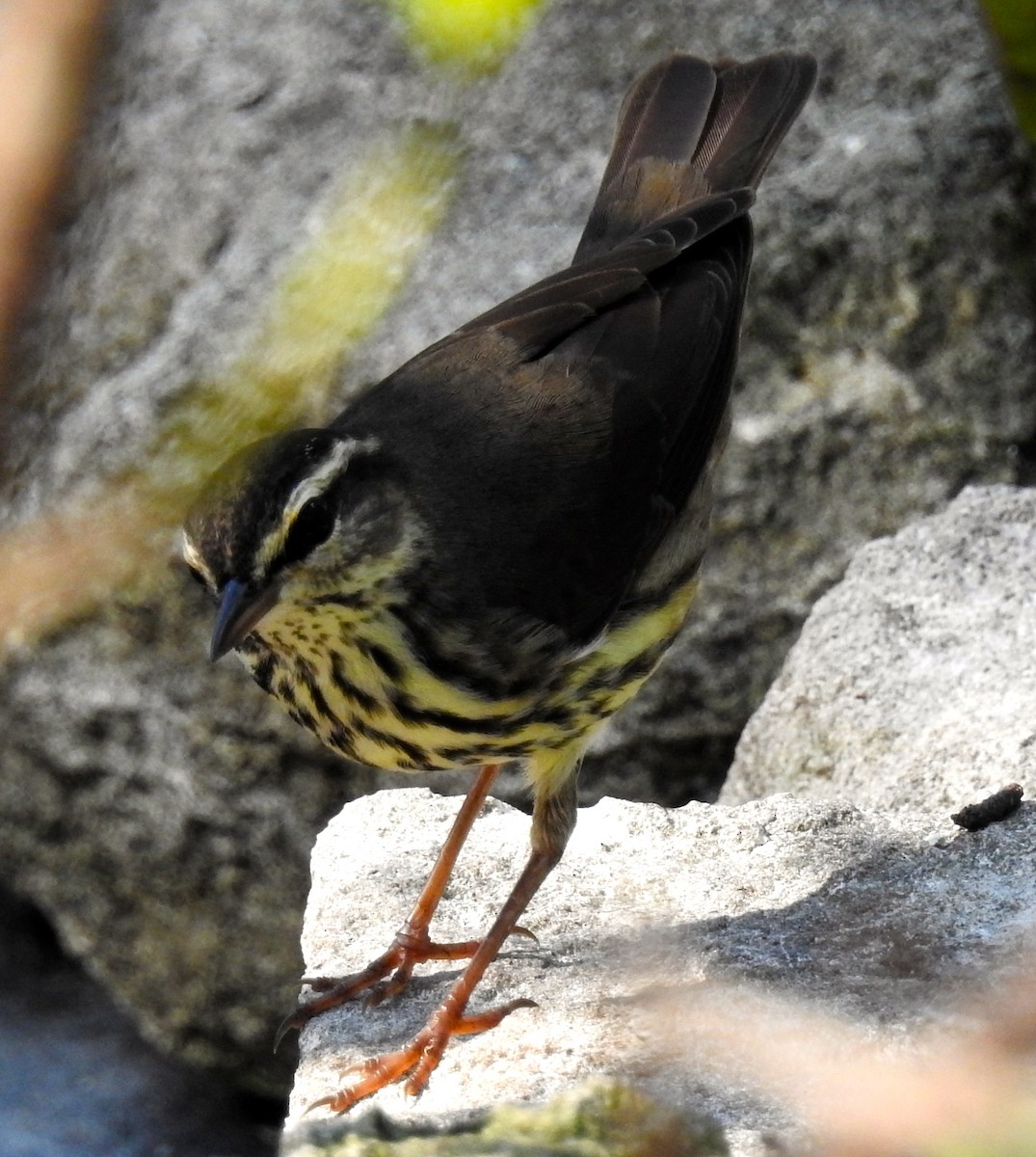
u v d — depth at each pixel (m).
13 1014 16.06
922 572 12.21
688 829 10.12
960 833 9.80
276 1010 14.28
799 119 14.44
